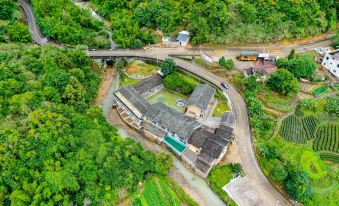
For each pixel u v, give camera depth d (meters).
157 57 101.06
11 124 68.62
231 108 86.88
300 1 103.25
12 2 121.56
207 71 96.50
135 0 116.12
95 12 129.50
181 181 72.06
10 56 89.06
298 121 83.44
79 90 82.38
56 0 120.31
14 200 57.66
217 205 67.94
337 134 80.06
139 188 69.81
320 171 72.31
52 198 60.56
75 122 73.25
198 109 83.12
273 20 102.00
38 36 113.56
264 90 90.44
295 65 91.69
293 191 65.19
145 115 81.75
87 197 64.00
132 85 92.81
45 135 65.69
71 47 107.31
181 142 78.00
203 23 100.62
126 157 69.69
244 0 103.81
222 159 75.38
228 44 103.56
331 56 94.62
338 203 66.94
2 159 60.88
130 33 107.19
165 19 107.12
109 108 90.19
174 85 91.44
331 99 87.31
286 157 75.00
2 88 75.38
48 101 77.12
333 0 108.38
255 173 72.44
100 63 102.81
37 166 63.06
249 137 80.12
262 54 97.38
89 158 66.88
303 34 105.69
